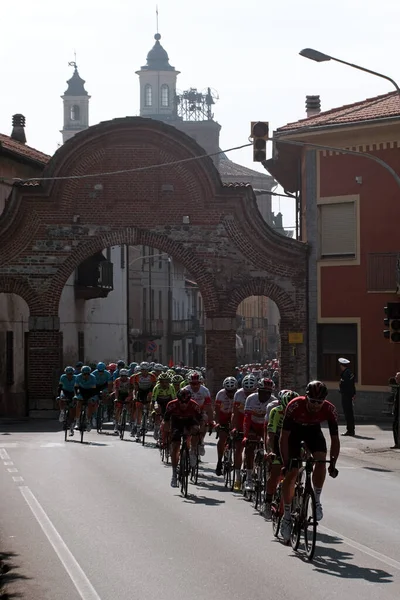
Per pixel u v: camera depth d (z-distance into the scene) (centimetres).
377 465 3862
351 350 6297
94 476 3344
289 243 6494
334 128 6194
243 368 8044
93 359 8688
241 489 3003
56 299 6619
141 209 6662
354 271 6250
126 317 9944
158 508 2647
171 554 2014
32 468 3584
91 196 6662
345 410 5150
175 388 3947
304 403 2041
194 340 16050
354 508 2686
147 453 4175
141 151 6662
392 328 4316
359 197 6209
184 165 6650
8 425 6012
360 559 1969
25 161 7631
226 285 6631
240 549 2069
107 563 1928
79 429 4828
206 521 2433
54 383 6594
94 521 2430
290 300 6538
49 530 2303
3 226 6606
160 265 14362
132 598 1639
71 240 6650
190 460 3158
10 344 7119
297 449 2072
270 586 1720
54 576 1819
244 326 18625
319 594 1658
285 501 2088
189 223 6650
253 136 4491
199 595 1655
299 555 2005
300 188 6844
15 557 1997
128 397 5097
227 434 3250
